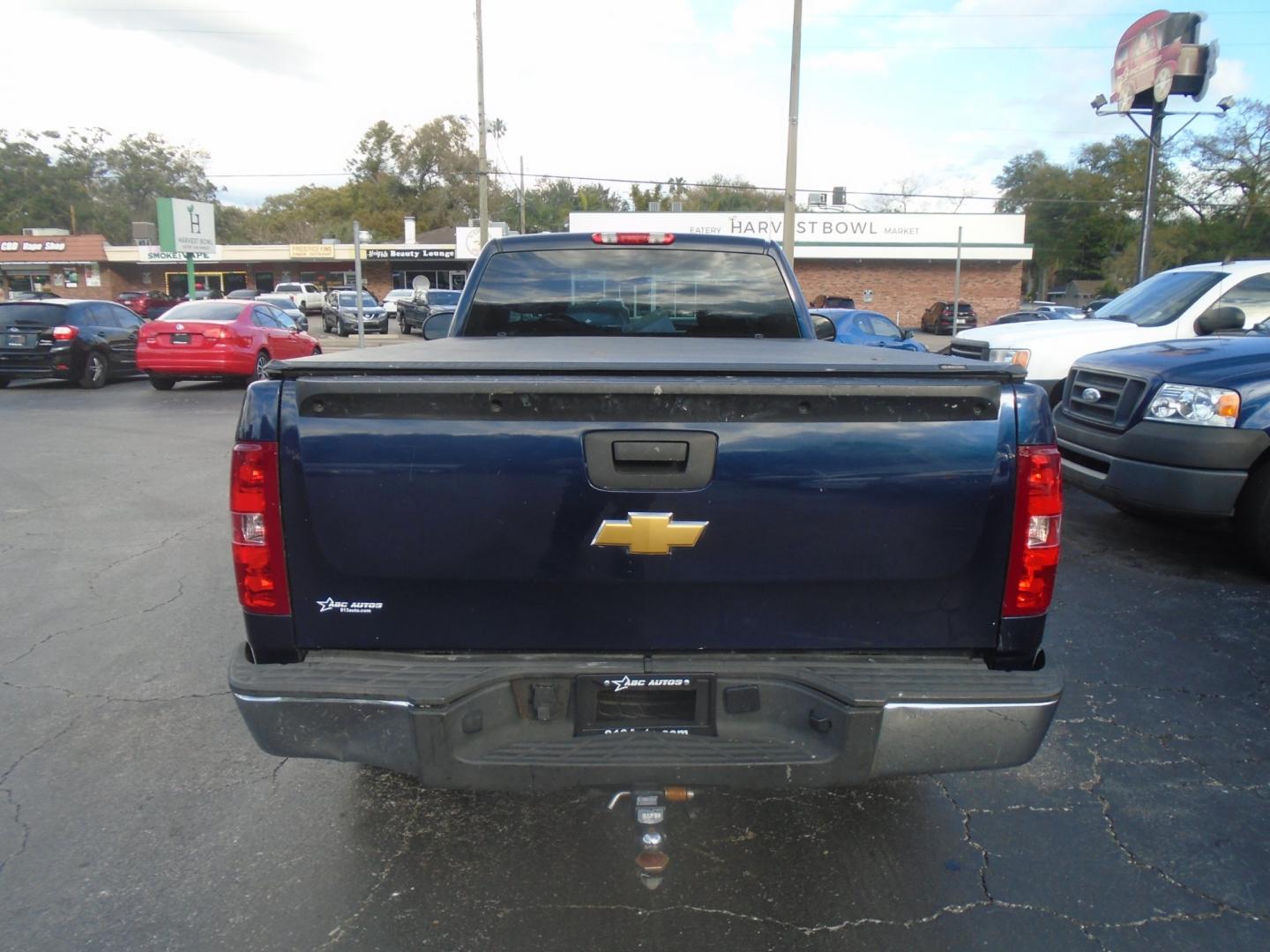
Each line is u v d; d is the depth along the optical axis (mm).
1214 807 3277
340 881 2844
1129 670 4438
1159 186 51438
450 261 56688
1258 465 5527
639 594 2395
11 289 58844
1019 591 2406
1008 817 3213
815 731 2398
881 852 3002
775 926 2635
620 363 2312
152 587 5656
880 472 2332
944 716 2354
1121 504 6133
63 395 15500
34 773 3494
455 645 2443
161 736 3797
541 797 3352
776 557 2361
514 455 2305
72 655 4625
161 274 59750
